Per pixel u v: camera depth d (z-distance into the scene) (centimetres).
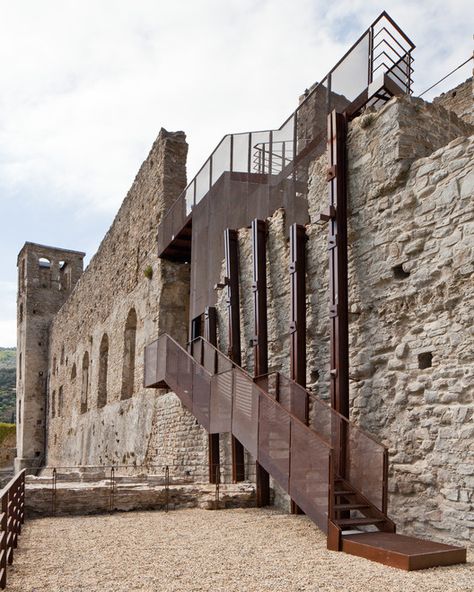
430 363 745
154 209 1862
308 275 984
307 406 875
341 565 555
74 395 3067
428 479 710
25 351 4284
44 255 4509
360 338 849
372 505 704
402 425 764
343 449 777
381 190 835
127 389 2078
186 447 1417
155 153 1905
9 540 568
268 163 1155
